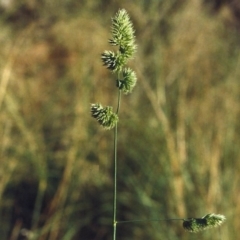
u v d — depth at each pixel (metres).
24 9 8.31
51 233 5.11
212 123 5.88
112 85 6.53
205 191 5.13
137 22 7.55
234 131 5.90
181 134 5.50
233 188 5.25
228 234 4.87
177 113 5.82
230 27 8.30
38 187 5.54
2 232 5.28
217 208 5.04
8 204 5.43
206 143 5.62
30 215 5.43
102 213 5.33
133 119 5.86
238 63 6.95
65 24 7.37
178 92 6.27
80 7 8.20
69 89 6.62
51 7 8.20
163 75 6.46
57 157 5.71
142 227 5.12
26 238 5.15
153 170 5.37
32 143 5.72
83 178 5.48
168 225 5.03
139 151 5.59
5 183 5.41
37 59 7.11
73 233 5.16
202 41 7.12
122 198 5.30
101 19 7.90
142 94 6.25
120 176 5.46
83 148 5.71
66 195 5.34
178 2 7.89
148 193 5.25
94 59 6.72
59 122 6.13
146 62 6.68
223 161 5.55
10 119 5.91
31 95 6.50
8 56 6.76
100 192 5.43
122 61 2.21
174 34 7.28
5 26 7.84
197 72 6.68
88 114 6.06
